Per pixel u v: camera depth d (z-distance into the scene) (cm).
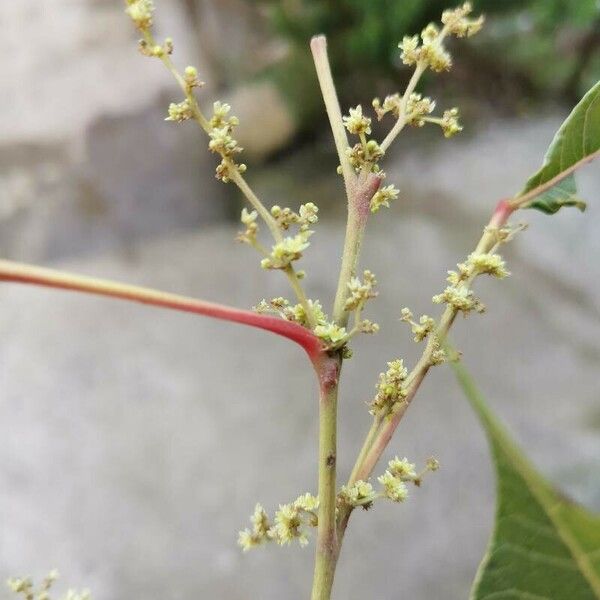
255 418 121
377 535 98
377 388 17
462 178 167
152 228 181
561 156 19
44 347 139
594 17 175
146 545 101
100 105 185
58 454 116
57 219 177
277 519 16
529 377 121
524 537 12
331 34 179
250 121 191
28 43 198
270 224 15
